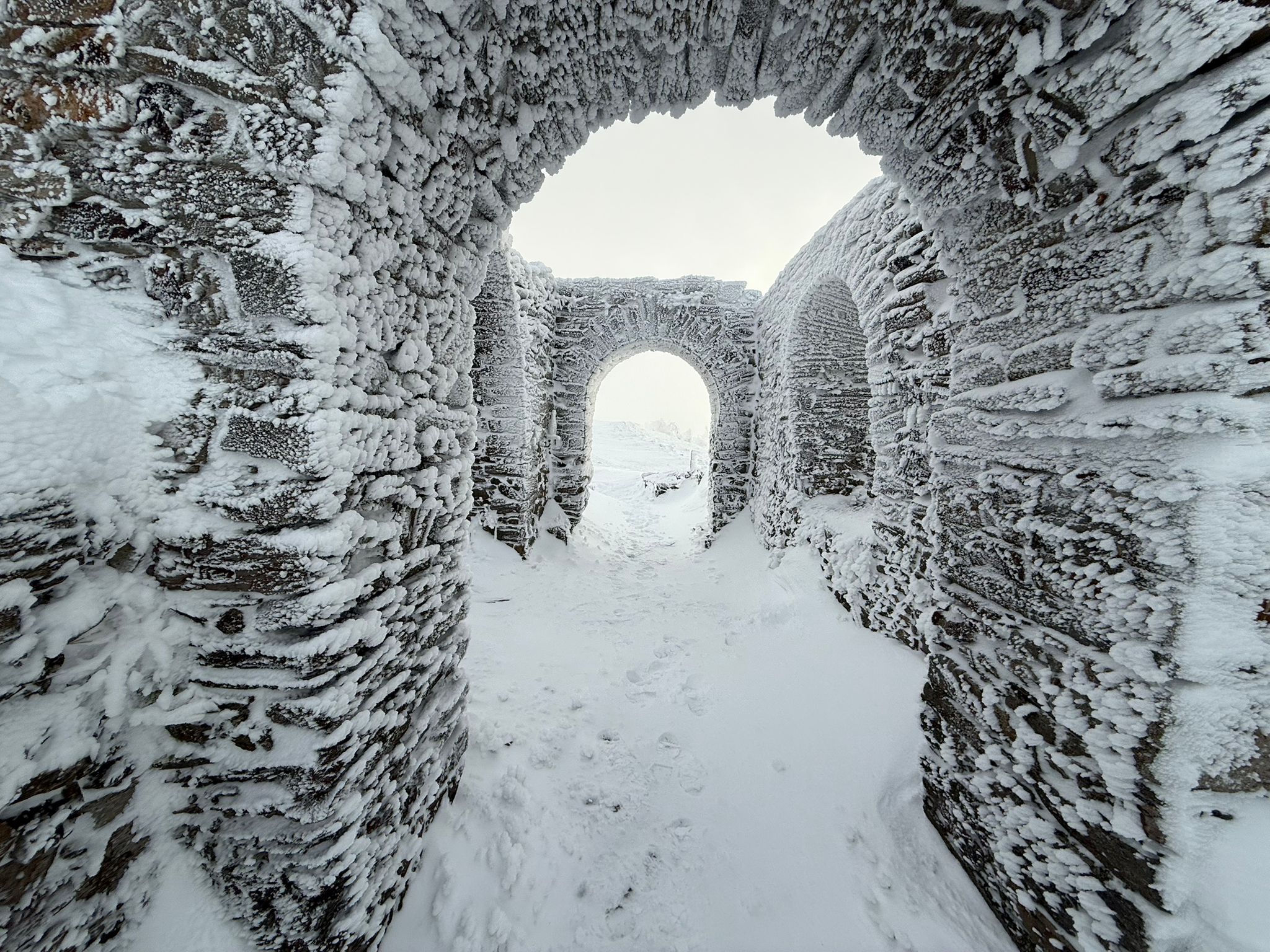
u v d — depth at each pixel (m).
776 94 1.86
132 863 1.08
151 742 1.12
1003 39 1.25
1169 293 1.03
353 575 1.26
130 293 1.03
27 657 0.88
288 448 1.07
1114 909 1.13
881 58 1.52
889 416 3.13
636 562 6.46
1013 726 1.46
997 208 1.50
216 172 1.00
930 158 1.67
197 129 0.98
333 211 1.09
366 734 1.31
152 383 1.04
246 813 1.17
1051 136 1.25
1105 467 1.16
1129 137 1.08
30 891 0.88
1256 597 0.91
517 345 5.39
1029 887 1.40
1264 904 0.88
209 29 0.92
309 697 1.14
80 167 0.95
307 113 0.99
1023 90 1.29
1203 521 0.95
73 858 0.96
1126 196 1.10
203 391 1.07
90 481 0.99
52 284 0.96
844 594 3.54
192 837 1.19
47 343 0.93
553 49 1.52
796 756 2.34
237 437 1.07
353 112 1.03
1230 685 0.93
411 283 1.52
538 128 1.76
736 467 6.88
